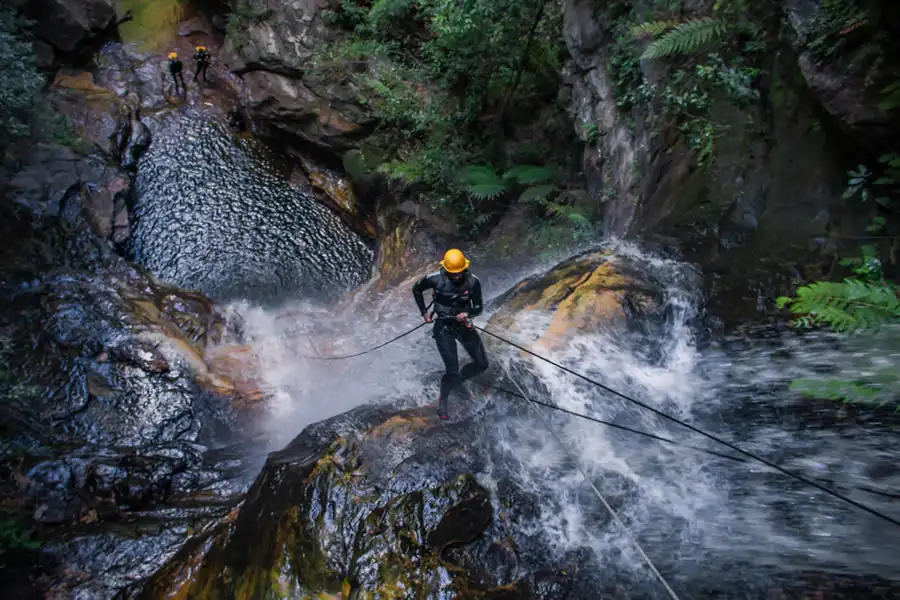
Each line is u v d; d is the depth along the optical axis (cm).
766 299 598
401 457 520
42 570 601
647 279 696
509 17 1158
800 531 415
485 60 1223
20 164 1189
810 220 606
